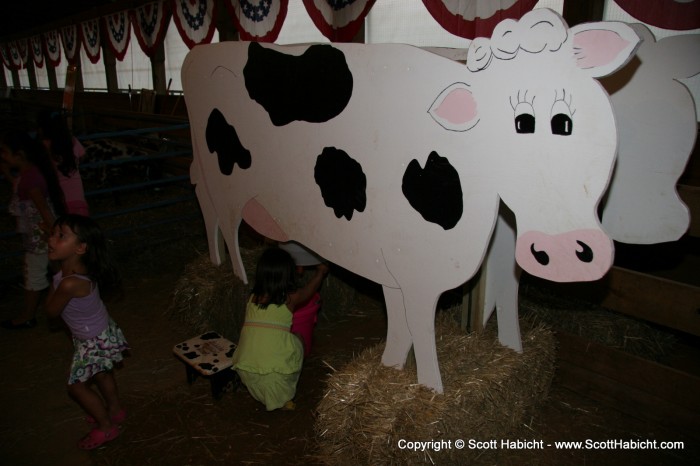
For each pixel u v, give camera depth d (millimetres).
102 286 2406
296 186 2689
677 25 2861
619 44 1499
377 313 3844
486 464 2318
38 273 3506
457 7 3887
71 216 2258
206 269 3621
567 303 3156
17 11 13188
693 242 3172
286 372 2584
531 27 1652
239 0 6156
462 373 2355
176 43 8562
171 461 2357
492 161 1846
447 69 1890
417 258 2168
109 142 6910
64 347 3385
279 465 2324
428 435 2076
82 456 2398
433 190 2035
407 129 2061
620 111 2111
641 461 2342
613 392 2697
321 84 2352
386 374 2357
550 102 1664
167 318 3758
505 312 2561
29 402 2805
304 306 3062
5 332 3568
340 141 2344
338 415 2246
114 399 2562
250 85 2809
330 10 4988
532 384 2547
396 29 4691
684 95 1940
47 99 14750
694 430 2455
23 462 2361
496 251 2496
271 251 2680
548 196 1738
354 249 2449
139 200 6508
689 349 3199
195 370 2771
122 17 9570
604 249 1649
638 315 2586
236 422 2623
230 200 3270
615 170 2170
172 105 8312
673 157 2014
